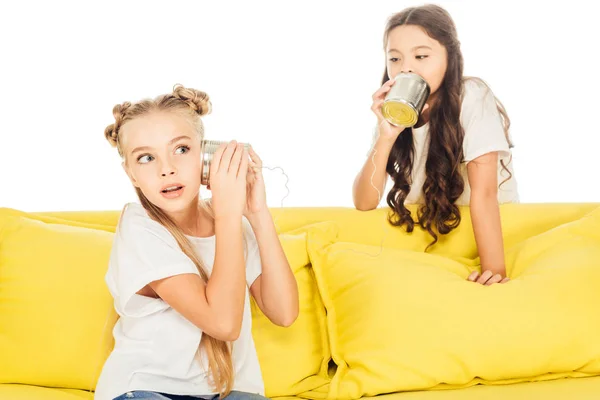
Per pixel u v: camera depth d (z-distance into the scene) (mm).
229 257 1427
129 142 1472
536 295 1754
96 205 3121
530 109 3295
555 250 1918
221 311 1406
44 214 2119
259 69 3195
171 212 1537
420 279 1814
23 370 1762
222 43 3158
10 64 3047
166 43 3119
